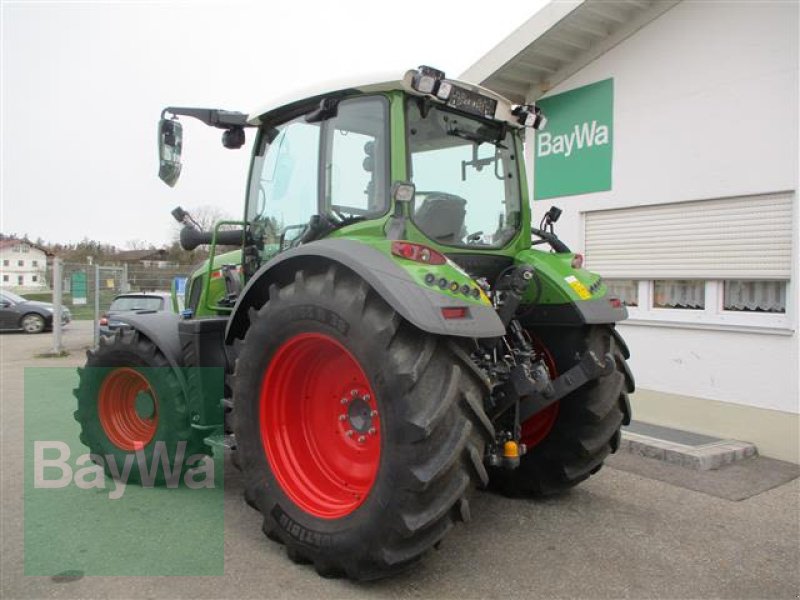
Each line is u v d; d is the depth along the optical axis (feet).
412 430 8.99
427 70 10.81
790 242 17.75
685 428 19.26
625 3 20.58
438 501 9.20
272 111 13.28
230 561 10.70
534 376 11.18
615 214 22.53
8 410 22.99
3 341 52.19
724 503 13.61
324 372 11.44
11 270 216.54
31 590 9.65
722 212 19.42
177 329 14.60
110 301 50.29
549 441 13.28
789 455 17.12
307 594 9.61
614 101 22.15
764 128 18.11
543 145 24.77
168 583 9.91
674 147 20.42
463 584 9.95
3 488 14.38
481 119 12.63
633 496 14.03
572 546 11.37
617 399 12.87
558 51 23.13
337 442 11.27
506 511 13.09
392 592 9.68
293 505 10.69
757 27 18.17
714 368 19.30
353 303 9.76
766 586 9.97
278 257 11.09
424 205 11.41
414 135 11.30
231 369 13.94
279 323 10.81
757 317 18.52
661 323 20.74
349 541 9.64
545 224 14.60
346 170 11.69
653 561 10.79
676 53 20.24
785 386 17.62
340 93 11.70
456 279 9.78
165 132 13.57
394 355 9.32
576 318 12.45
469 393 9.55
